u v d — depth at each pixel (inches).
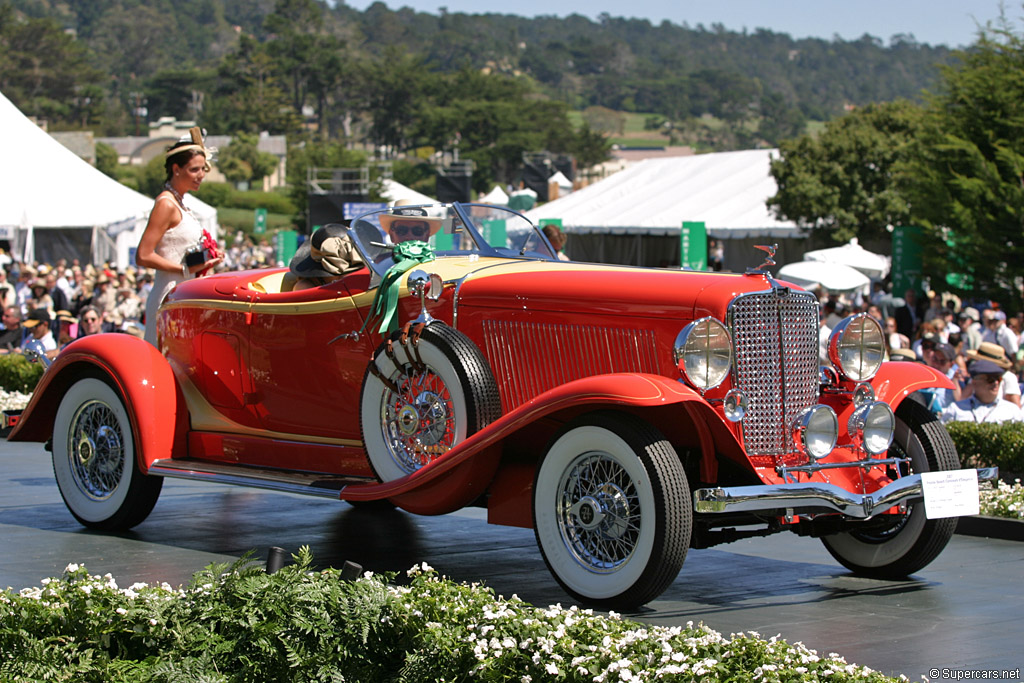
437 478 251.1
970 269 824.9
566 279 263.0
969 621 228.7
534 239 321.7
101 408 325.4
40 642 178.4
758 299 245.6
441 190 1738.4
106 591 193.2
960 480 252.2
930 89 873.5
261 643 175.0
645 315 247.1
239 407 317.1
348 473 293.3
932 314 719.1
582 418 233.3
